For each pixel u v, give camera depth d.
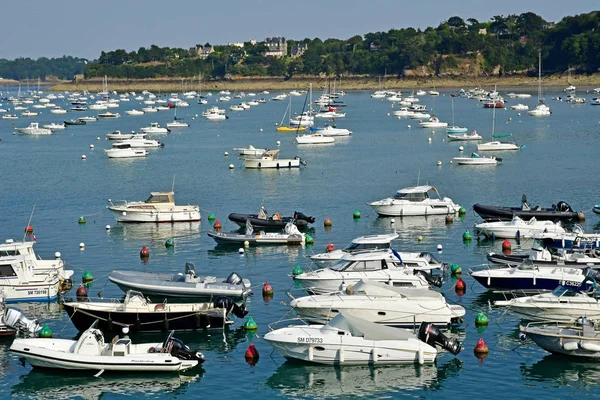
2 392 41.16
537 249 60.38
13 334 47.69
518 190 97.94
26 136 183.62
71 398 40.59
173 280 54.56
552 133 168.25
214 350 46.25
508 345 46.25
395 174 114.12
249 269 63.34
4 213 87.81
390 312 48.34
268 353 45.81
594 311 47.75
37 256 64.12
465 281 59.06
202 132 188.25
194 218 82.56
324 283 54.91
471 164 122.50
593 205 87.38
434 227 78.25
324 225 79.25
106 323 47.78
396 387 41.34
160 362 42.50
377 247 61.66
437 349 45.44
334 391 41.00
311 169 120.88
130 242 73.50
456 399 39.97
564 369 43.03
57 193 101.06
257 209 88.56
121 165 129.00
